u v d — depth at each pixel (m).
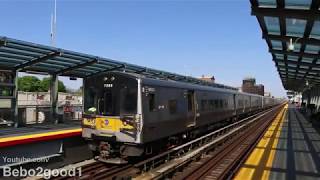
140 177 10.91
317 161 15.03
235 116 33.62
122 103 13.14
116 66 20.12
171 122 15.64
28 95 30.44
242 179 11.74
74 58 17.05
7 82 17.31
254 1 13.41
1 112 17.72
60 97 35.94
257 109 53.50
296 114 57.25
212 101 23.09
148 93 13.51
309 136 24.28
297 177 12.17
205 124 21.55
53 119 19.64
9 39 12.91
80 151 14.06
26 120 20.50
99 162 13.73
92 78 13.88
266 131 27.84
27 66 17.30
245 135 24.58
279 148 18.58
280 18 14.27
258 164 14.26
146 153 13.95
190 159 13.87
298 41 18.20
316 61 26.08
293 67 33.12
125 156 13.47
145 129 13.15
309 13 13.62
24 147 11.31
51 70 19.33
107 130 13.27
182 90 17.16
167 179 11.45
